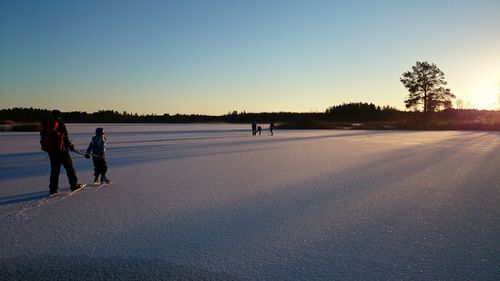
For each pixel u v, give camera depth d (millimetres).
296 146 22594
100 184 9297
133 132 46719
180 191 8438
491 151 19031
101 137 9312
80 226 5738
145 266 4266
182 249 4789
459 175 10922
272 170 11914
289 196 7938
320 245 4941
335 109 132625
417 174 11117
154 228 5652
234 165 13211
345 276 4000
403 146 22578
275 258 4496
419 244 4988
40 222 5945
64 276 4016
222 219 6160
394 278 3951
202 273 4090
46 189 8695
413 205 7176
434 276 4000
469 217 6324
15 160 15117
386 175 10898
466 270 4156
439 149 20297
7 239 5141
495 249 4809
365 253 4664
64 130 8133
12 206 7004
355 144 24359
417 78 61688
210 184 9336
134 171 11672
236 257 4523
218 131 50250
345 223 5953
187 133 43562
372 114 127000
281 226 5785
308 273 4074
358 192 8391
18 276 4012
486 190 8648
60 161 8023
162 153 17906
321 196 7957
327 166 12953
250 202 7375
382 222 6027
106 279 3953
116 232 5457
